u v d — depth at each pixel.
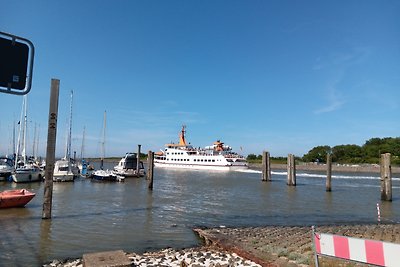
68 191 40.53
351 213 27.59
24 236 17.22
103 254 10.45
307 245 14.24
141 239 17.22
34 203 28.06
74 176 55.56
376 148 140.88
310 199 36.75
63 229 18.95
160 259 12.39
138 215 24.52
